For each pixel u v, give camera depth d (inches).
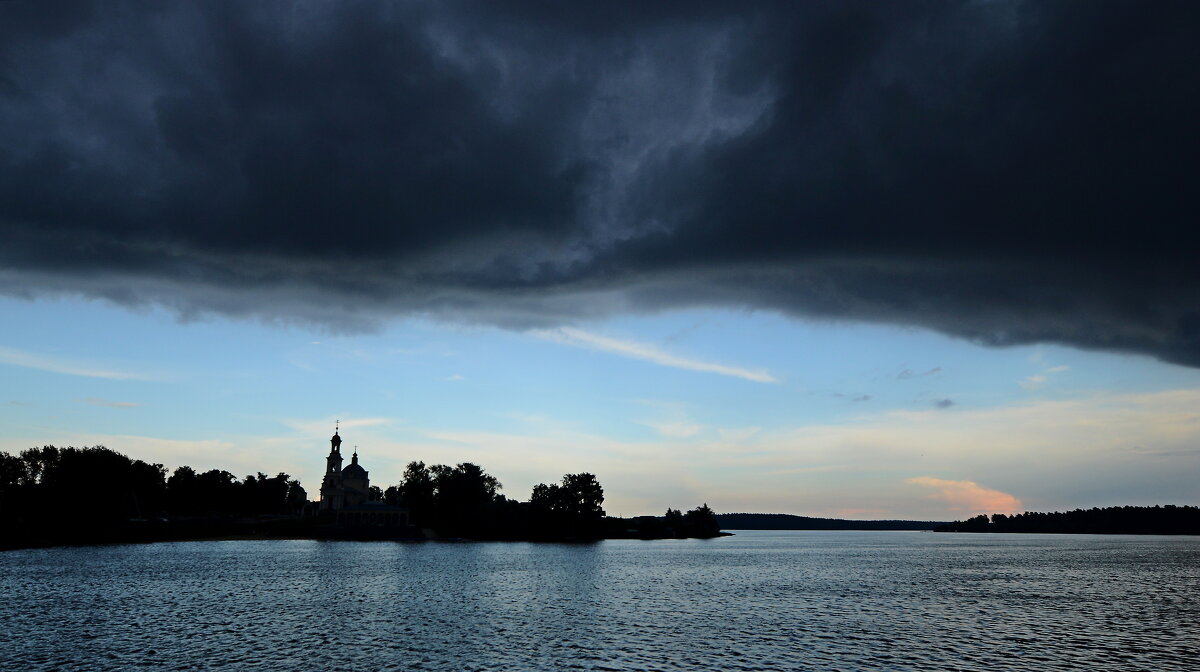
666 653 3265.3
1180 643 3587.6
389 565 7500.0
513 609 4471.0
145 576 6117.1
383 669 2906.0
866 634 3769.7
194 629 3651.6
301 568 7032.5
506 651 3248.0
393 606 4515.3
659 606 4729.3
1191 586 6427.2
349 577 6225.4
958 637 3700.8
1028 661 3186.5
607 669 2974.9
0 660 2979.8
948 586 6353.3
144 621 3865.7
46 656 3048.7
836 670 2999.5
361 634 3575.3
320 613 4205.2
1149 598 5442.9
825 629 3909.9
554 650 3284.9
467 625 3865.7
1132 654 3339.1
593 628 3838.6
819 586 6269.7
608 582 6230.3
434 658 3100.4
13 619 3885.3
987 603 5088.6
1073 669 3056.1
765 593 5629.9
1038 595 5625.0
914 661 3164.4
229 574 6358.3
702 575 7214.6
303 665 2945.4
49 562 7352.4
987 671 3006.9
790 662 3129.9
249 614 4138.8
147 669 2859.3
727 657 3203.7
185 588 5295.3
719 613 4446.4
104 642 3324.3
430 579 6136.8
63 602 4520.2
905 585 6427.2
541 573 6919.3
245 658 3046.3
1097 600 5305.1
